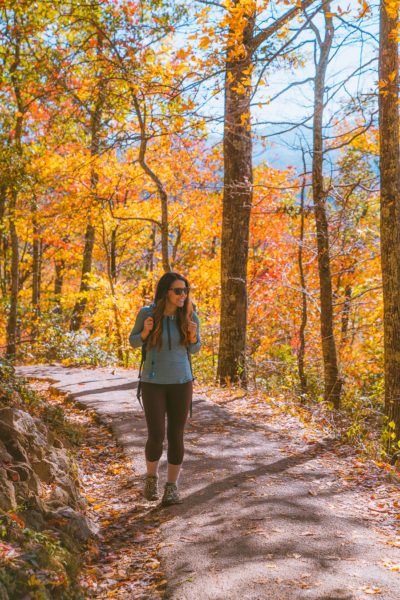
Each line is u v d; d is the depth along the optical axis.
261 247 19.50
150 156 17.83
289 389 11.71
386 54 8.63
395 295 9.14
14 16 15.78
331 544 3.98
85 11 14.55
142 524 4.51
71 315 22.20
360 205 14.05
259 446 6.59
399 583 3.42
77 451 6.44
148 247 23.67
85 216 18.31
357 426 7.41
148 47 13.38
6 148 15.70
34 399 6.87
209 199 18.91
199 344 4.86
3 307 21.78
